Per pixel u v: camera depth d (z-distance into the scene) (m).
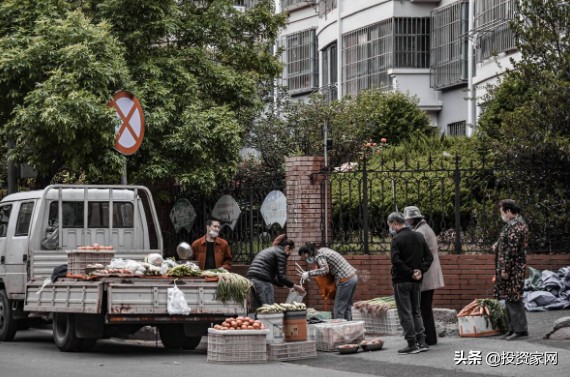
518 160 23.31
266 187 24.92
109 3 25.86
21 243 21.84
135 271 18.50
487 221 23.38
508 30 34.81
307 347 18.14
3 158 29.69
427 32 40.84
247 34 29.22
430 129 36.78
